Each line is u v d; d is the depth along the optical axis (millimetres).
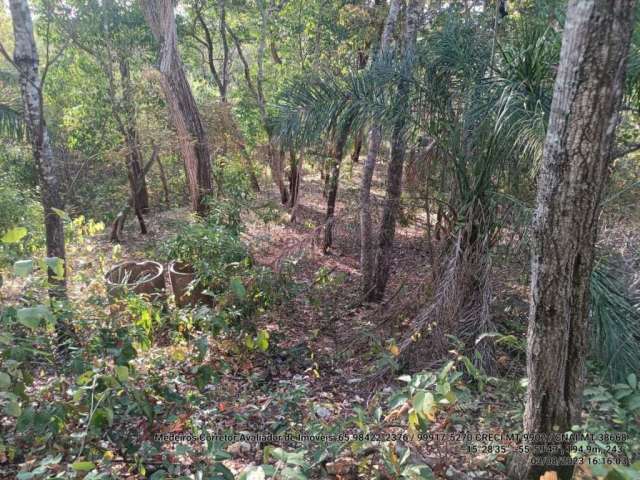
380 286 6164
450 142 4242
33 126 4348
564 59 1841
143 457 2543
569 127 1856
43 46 10992
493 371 3725
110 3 8461
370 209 6145
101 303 3920
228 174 9945
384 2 10125
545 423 2289
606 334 3500
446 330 3949
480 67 4223
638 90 3891
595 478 2072
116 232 8969
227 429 3223
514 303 4609
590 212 1938
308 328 5445
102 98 8414
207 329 4090
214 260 5031
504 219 3979
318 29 10367
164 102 8234
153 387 2955
